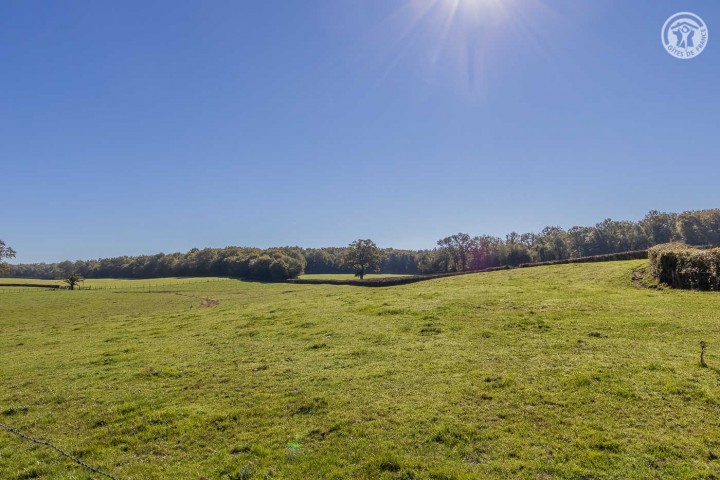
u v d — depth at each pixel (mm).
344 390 14609
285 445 11078
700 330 18234
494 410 12219
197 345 23359
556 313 23734
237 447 11109
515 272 49406
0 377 19641
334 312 30406
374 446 10688
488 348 18359
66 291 96938
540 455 9789
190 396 15094
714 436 9961
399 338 21297
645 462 9211
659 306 23406
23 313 55344
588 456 9562
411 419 12016
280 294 84625
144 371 18547
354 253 144625
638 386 12961
